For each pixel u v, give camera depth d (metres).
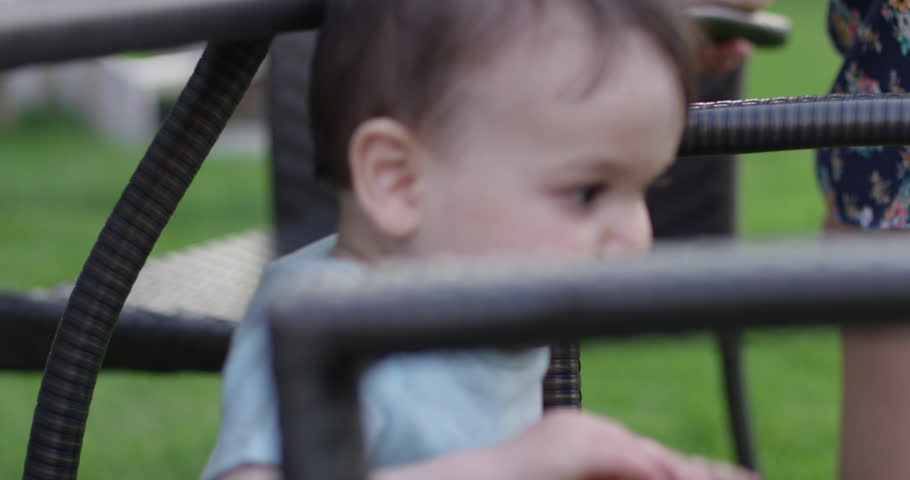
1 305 1.30
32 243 4.09
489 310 0.46
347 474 0.48
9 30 0.58
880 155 1.51
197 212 4.60
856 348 1.48
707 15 1.69
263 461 0.72
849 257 0.46
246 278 1.56
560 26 0.83
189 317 1.28
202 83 0.91
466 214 0.84
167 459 2.48
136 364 1.31
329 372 0.47
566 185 0.84
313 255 0.95
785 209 4.47
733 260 0.47
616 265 0.47
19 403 2.79
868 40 1.52
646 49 0.85
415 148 0.85
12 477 2.32
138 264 0.92
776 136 1.01
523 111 0.83
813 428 2.60
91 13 0.61
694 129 1.01
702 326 0.46
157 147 0.92
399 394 0.83
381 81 0.86
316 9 0.86
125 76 6.70
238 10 0.74
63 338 0.91
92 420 2.72
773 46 1.89
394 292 0.47
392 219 0.86
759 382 2.90
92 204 4.79
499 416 0.88
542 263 0.48
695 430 2.59
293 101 2.03
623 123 0.84
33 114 6.75
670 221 2.00
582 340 0.47
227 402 0.77
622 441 0.68
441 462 0.67
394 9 0.86
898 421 1.45
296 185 2.05
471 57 0.83
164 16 0.67
